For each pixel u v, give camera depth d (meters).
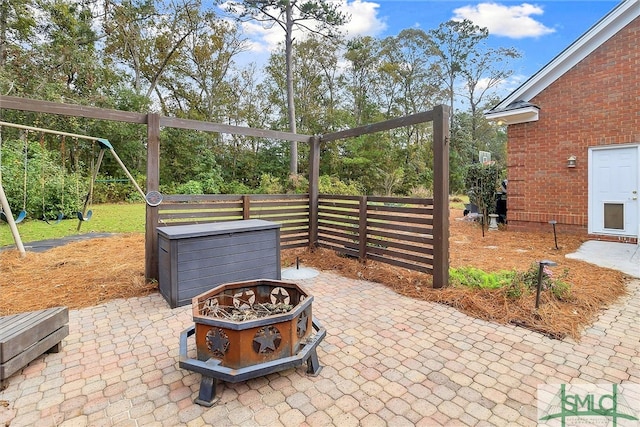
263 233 3.91
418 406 1.82
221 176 17.77
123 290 3.70
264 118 20.38
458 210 12.13
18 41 12.31
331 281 4.15
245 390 1.97
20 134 10.60
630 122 5.67
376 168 17.50
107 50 16.09
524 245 5.83
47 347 2.29
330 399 1.89
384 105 21.16
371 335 2.67
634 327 2.71
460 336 2.63
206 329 1.95
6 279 4.07
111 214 10.48
